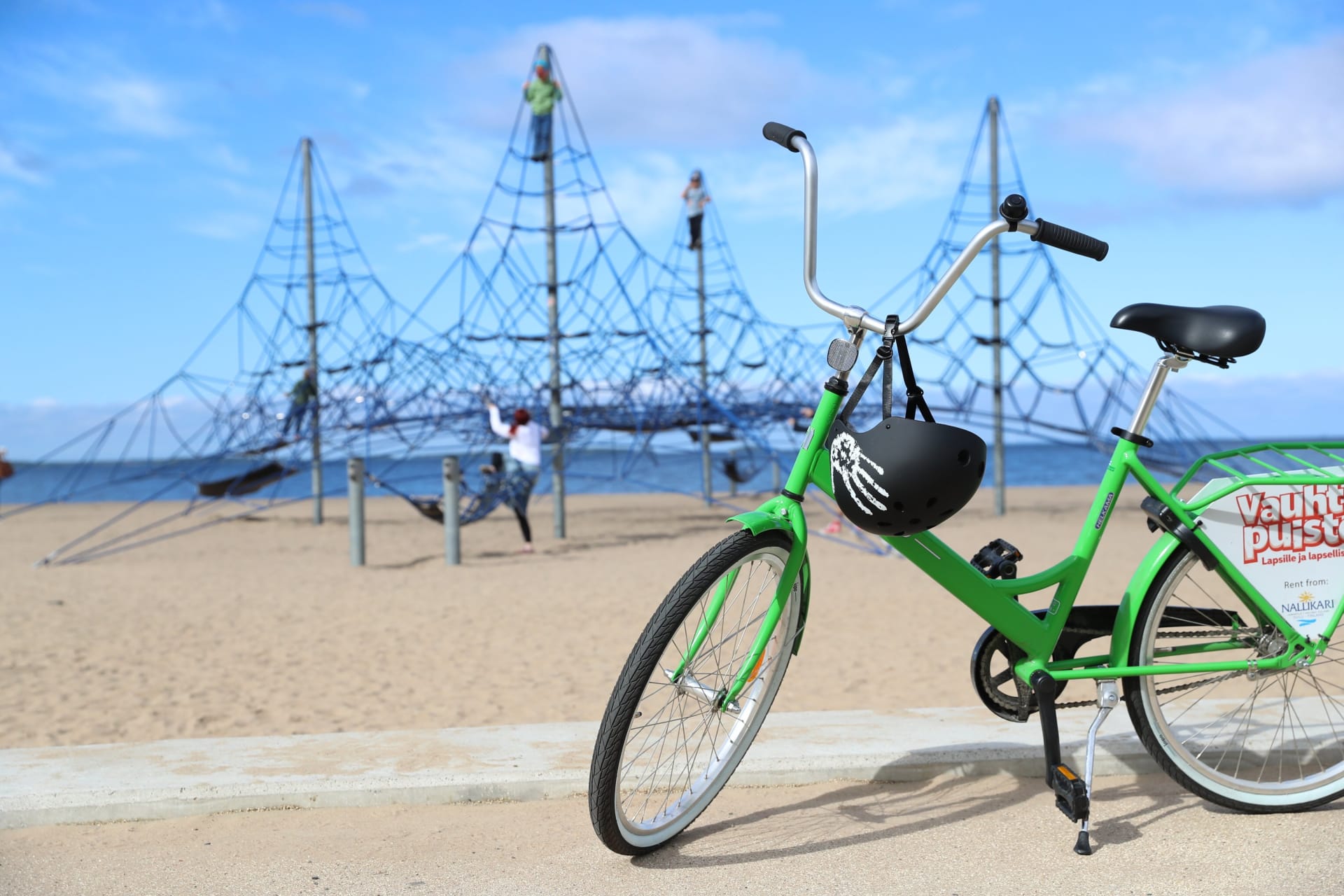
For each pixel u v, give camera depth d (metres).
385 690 5.07
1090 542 2.44
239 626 7.18
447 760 2.85
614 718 2.11
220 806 2.60
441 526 16.61
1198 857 2.26
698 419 15.47
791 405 16.08
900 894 2.09
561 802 2.67
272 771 2.76
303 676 5.46
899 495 2.11
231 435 16.14
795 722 3.25
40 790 2.59
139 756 2.91
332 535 15.12
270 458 17.30
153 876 2.23
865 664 5.38
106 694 5.08
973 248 2.11
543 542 13.54
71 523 18.62
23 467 54.91
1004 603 2.36
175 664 5.83
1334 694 3.39
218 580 9.84
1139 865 2.22
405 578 9.83
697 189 18.72
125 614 7.75
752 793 2.74
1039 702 2.38
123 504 26.03
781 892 2.11
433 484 39.25
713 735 2.51
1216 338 2.30
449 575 10.00
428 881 2.19
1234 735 2.91
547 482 37.59
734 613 2.30
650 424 15.40
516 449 12.07
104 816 2.55
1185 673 2.47
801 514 2.34
